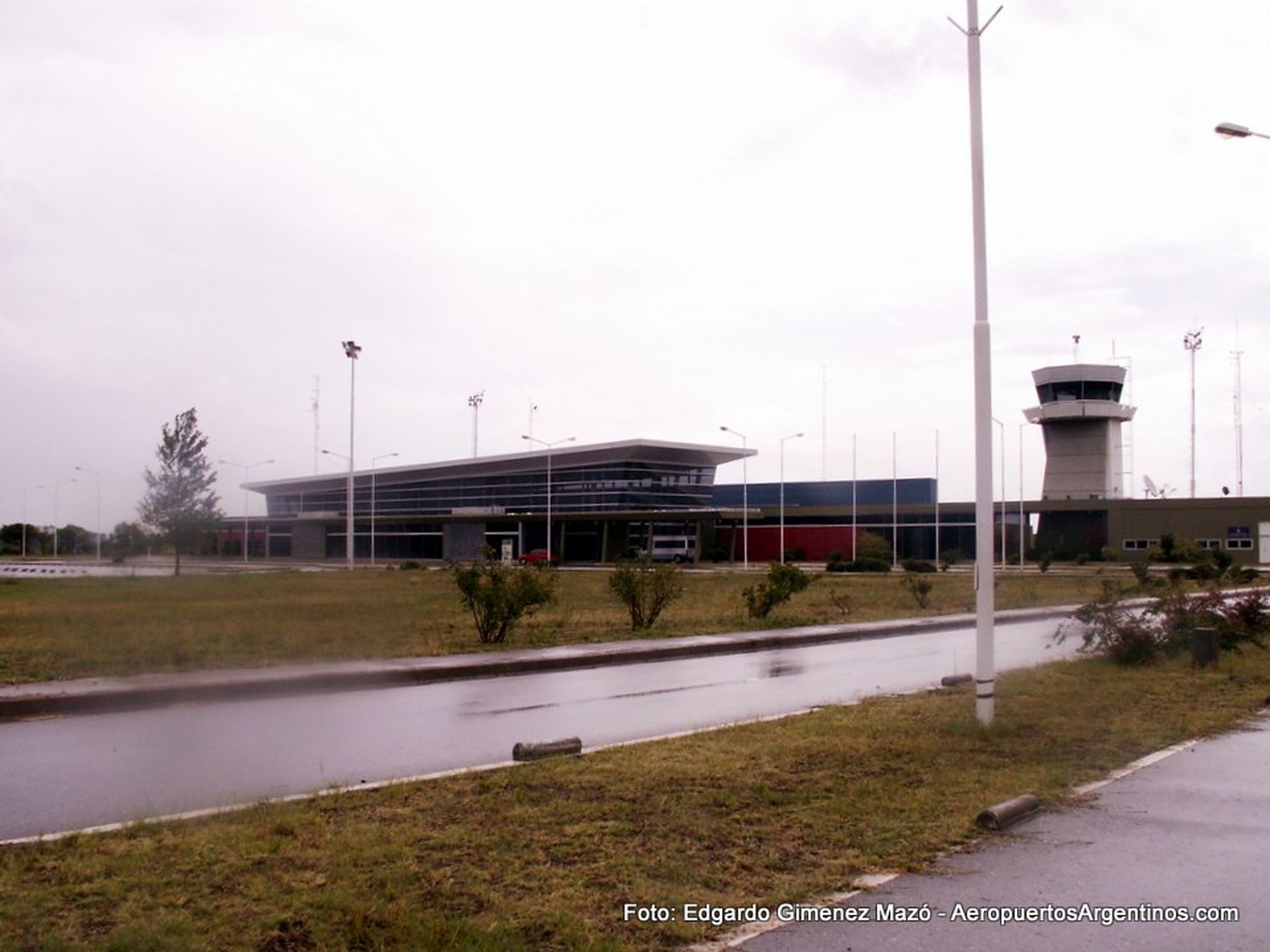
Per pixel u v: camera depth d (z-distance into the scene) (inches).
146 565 3297.2
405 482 5157.5
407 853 283.6
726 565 3902.6
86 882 261.1
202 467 2810.0
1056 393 3801.7
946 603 1525.6
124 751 461.4
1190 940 231.3
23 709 577.3
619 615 1258.0
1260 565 3129.9
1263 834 310.8
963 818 323.0
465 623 1127.6
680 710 580.1
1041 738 452.4
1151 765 405.1
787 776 380.5
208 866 273.0
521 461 4557.1
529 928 231.1
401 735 503.2
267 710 588.7
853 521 3799.2
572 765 399.5
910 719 502.6
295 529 5305.1
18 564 3875.5
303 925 232.1
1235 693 585.3
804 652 928.9
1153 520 3491.6
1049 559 2842.0
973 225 493.7
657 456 4384.8
